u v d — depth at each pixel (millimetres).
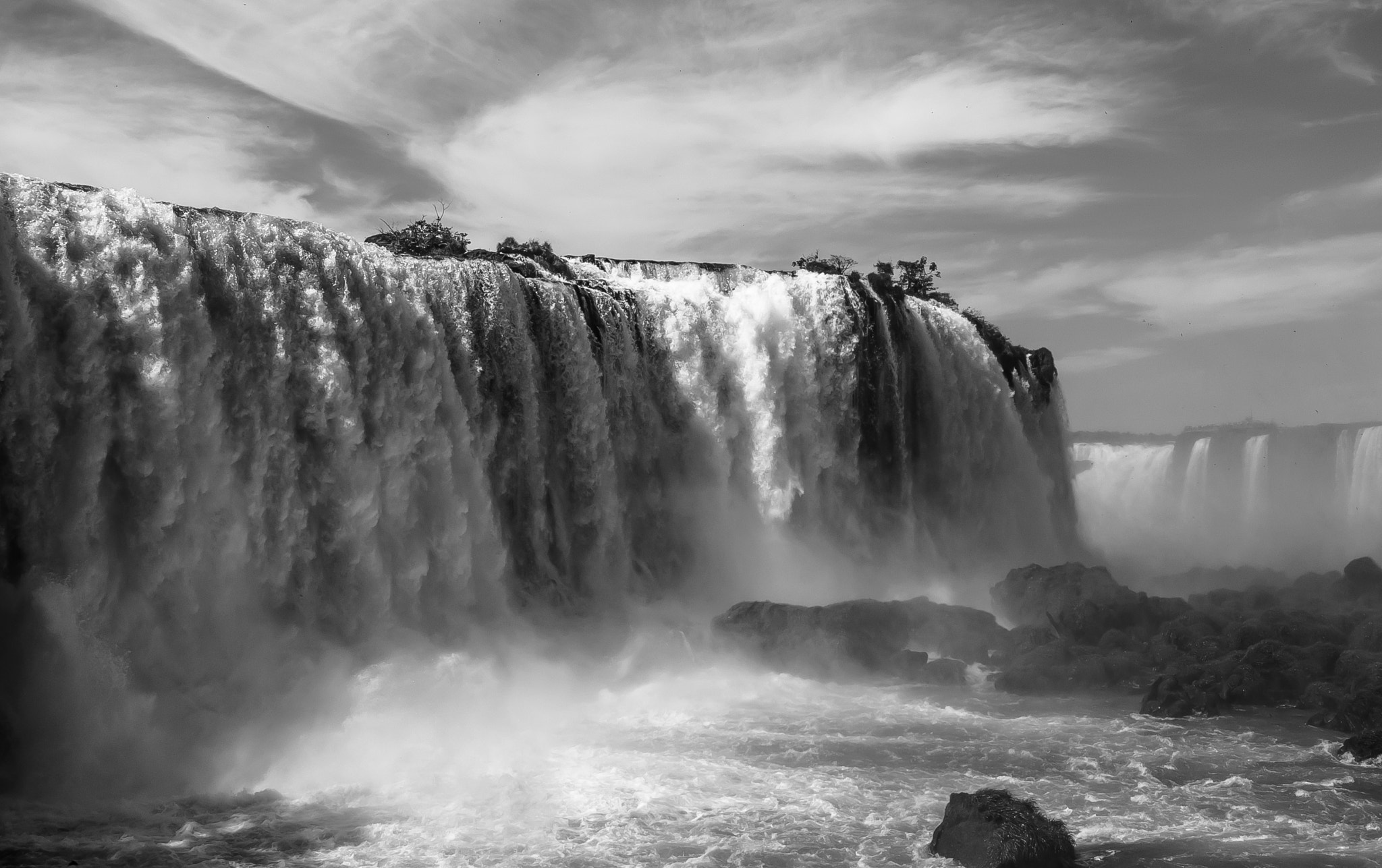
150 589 27203
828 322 47312
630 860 20250
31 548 25484
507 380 36719
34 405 25672
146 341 27500
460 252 41594
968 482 52812
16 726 23609
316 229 32031
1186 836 21234
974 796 20984
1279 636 34500
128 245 27547
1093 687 32969
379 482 32312
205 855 20312
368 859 20266
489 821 22094
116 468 27156
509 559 36188
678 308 43562
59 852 20141
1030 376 59000
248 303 30000
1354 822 22094
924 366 51594
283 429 30297
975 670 34938
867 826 21844
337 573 31188
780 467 45062
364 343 32312
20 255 25969
